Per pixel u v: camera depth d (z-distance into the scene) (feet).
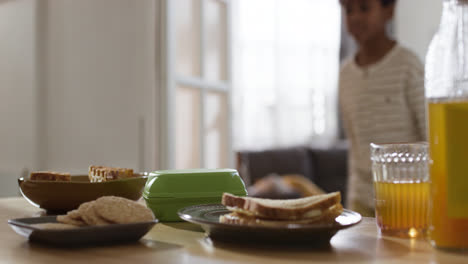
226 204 2.44
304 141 18.21
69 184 3.21
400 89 6.82
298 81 18.10
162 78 7.46
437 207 2.14
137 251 2.13
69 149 8.64
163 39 7.47
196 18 8.25
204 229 2.47
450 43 2.11
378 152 2.52
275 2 17.58
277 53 17.62
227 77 9.14
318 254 2.08
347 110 7.67
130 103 7.77
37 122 8.95
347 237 2.47
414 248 2.19
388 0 6.92
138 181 3.39
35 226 2.32
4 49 9.60
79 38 8.48
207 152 8.51
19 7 9.21
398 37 20.11
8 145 9.56
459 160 2.08
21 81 9.25
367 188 7.23
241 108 16.89
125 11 7.86
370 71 7.09
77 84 8.52
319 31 18.51
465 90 2.05
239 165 15.15
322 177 16.60
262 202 2.52
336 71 18.84
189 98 8.06
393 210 2.46
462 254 2.07
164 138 7.41
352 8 7.13
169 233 2.59
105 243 2.28
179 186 3.01
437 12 19.20
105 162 8.12
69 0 8.62
